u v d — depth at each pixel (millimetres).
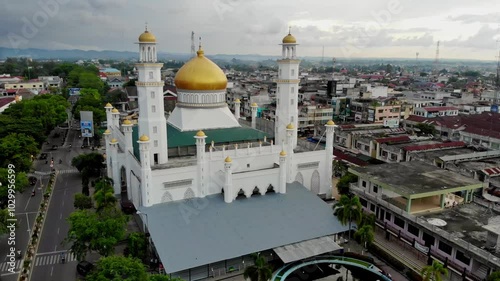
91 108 157750
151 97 72750
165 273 54656
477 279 53000
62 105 157500
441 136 133125
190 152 81375
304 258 59219
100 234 57031
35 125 125188
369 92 192000
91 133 135875
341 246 67375
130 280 43906
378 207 72938
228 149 80500
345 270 62125
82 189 92688
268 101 185875
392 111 160875
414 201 72125
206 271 58594
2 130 113625
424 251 61875
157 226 63219
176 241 59750
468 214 66812
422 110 167250
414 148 101938
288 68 84438
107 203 66250
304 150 88812
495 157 96812
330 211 71500
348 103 173750
